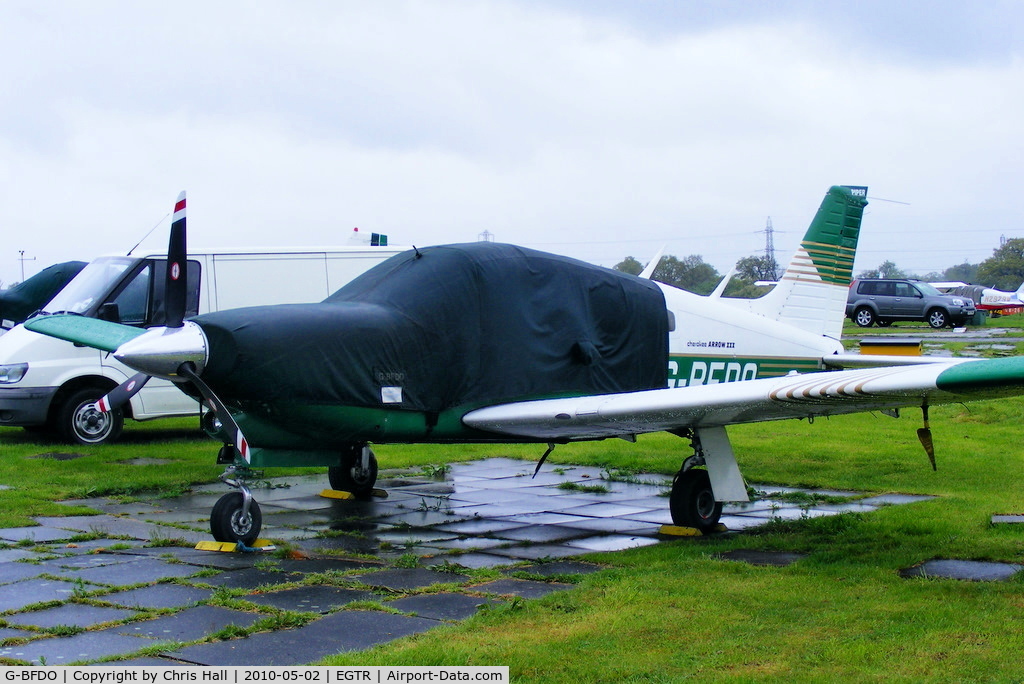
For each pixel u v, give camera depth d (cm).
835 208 1172
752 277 7575
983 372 585
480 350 793
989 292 4750
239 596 545
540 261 855
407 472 1119
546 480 1062
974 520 769
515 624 481
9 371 1178
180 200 688
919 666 421
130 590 558
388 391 729
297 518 832
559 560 659
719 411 712
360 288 799
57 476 975
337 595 550
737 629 475
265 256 1264
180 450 1190
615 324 897
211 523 685
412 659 424
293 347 680
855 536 716
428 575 607
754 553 675
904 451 1184
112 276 1200
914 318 3619
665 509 884
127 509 844
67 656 438
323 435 717
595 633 465
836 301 1181
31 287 1583
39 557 645
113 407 731
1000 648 445
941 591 548
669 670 417
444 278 784
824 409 717
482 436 815
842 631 473
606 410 739
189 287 1223
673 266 5584
